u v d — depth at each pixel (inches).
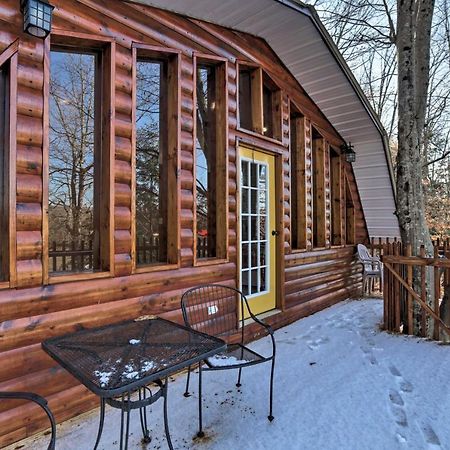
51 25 88.0
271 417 88.7
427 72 193.2
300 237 196.2
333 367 121.7
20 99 83.8
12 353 80.6
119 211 102.9
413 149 168.7
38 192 86.6
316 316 193.0
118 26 104.3
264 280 165.9
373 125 211.8
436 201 516.4
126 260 103.9
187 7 117.5
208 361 86.9
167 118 122.4
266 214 168.4
